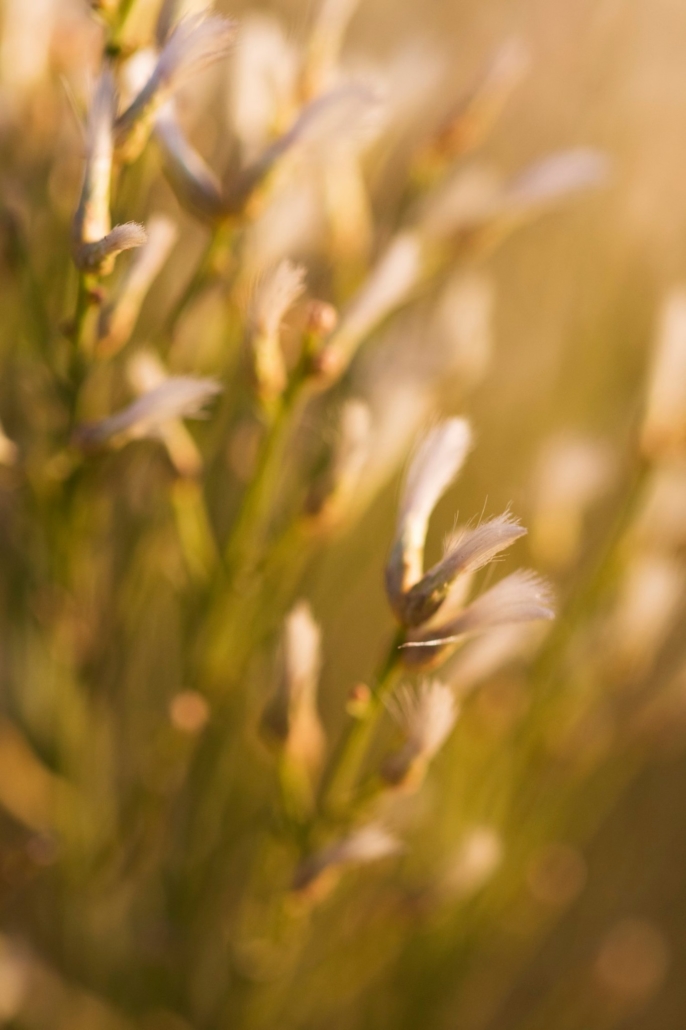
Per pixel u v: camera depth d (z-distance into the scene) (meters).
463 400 0.39
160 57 0.29
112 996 0.41
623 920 0.55
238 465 0.36
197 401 0.31
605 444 0.38
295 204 0.33
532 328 0.47
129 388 0.33
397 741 0.31
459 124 0.34
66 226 0.34
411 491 0.29
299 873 0.32
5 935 0.43
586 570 0.42
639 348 0.46
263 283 0.31
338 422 0.33
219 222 0.32
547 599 0.29
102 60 0.30
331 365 0.31
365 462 0.34
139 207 0.32
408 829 0.38
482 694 0.37
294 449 0.36
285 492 0.36
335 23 0.32
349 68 0.35
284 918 0.34
